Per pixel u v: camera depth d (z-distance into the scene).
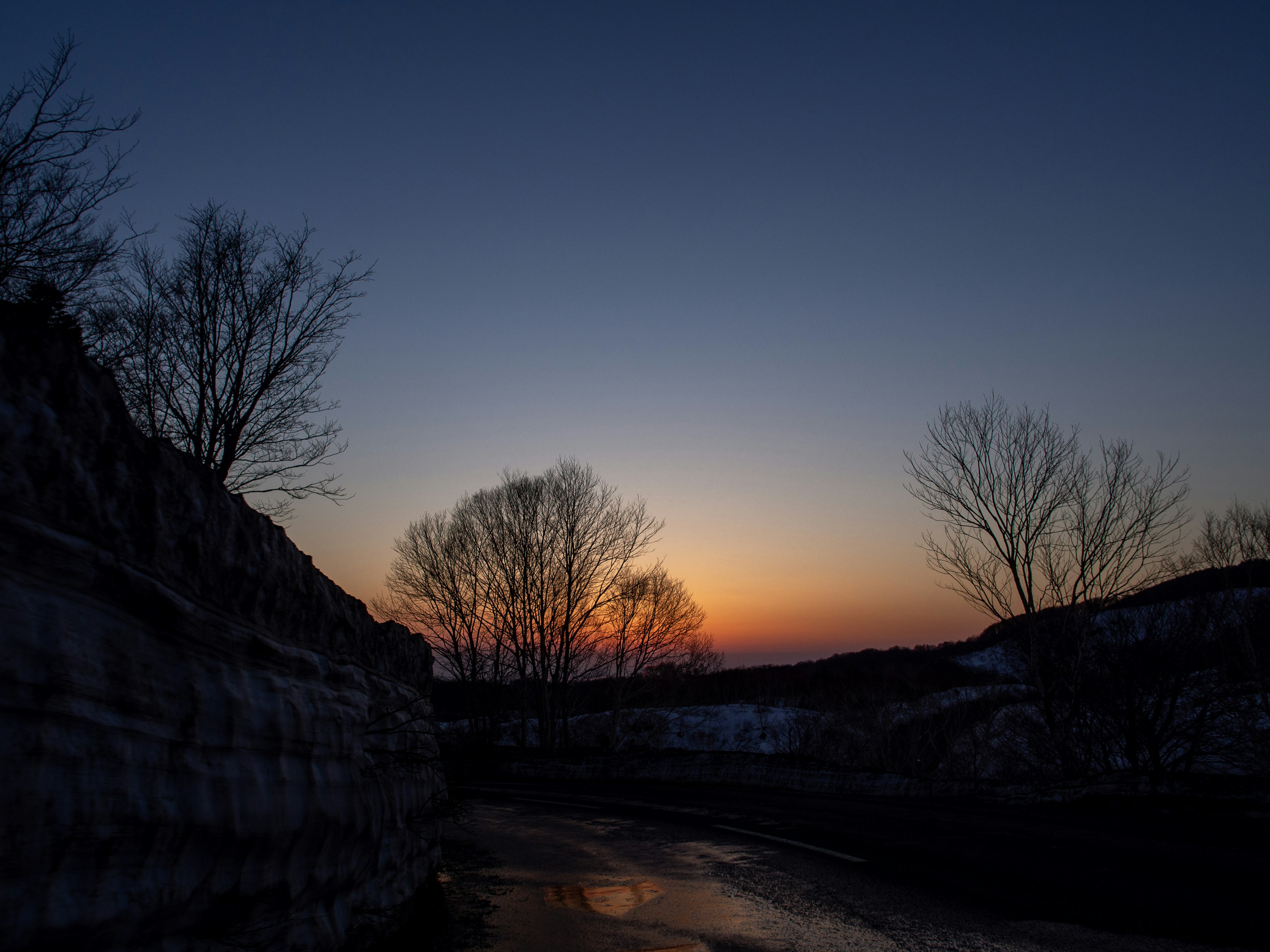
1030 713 22.23
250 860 3.30
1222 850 7.48
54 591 2.36
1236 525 20.44
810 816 11.95
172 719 2.87
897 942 5.02
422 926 5.56
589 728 37.59
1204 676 19.06
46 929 2.16
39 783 2.19
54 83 9.77
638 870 8.12
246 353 16.30
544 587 34.19
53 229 10.38
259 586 3.60
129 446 2.75
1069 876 6.69
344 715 4.52
